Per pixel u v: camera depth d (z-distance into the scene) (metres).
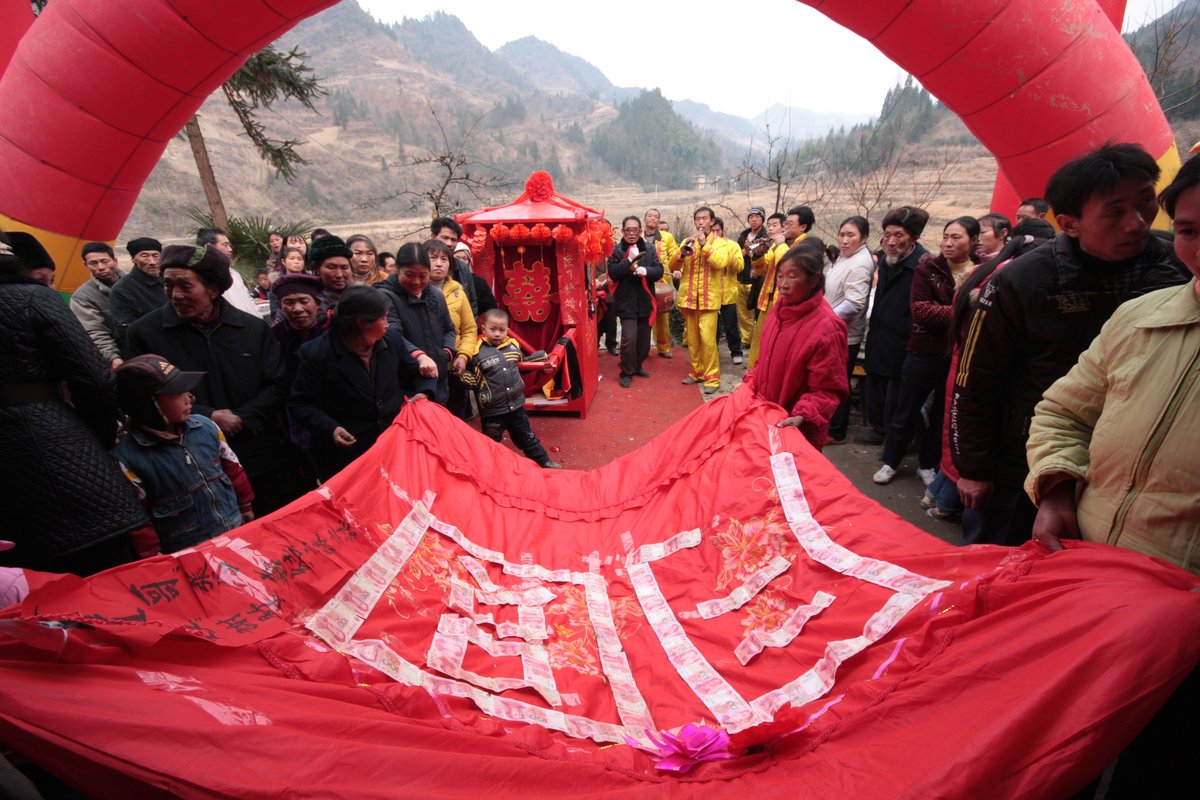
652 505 3.67
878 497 4.92
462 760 1.56
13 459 2.48
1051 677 1.44
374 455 3.29
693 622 2.85
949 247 4.61
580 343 6.86
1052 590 1.72
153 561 2.05
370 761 1.49
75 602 1.81
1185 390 1.63
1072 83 4.28
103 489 2.58
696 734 1.94
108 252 4.89
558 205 6.89
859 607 2.46
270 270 8.86
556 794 1.61
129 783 1.41
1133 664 1.38
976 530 3.08
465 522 3.46
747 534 3.16
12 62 4.90
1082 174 2.11
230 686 1.71
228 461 3.02
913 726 1.62
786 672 2.43
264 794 1.38
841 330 3.57
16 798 1.36
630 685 2.55
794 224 6.64
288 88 11.92
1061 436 1.99
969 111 4.70
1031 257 2.38
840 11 4.57
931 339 4.57
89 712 1.44
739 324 9.44
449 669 2.43
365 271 5.50
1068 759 1.34
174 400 2.69
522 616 2.93
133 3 4.48
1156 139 4.51
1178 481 1.65
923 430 4.98
